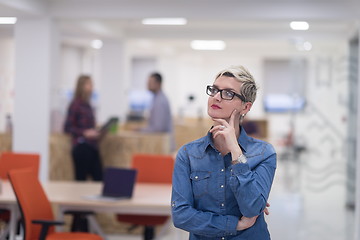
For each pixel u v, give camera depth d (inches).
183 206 102.2
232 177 98.4
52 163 310.7
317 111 390.6
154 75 332.8
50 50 310.0
